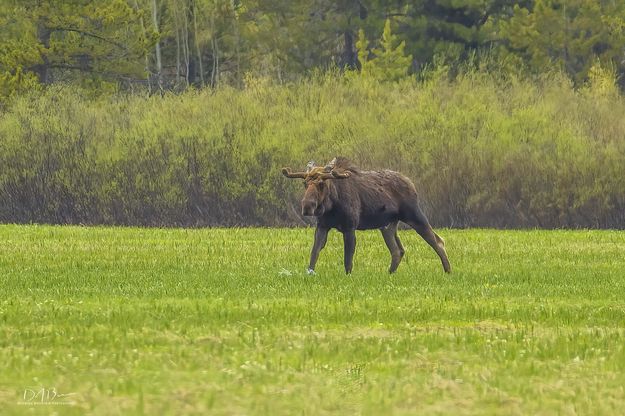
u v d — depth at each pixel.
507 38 181.88
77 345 38.69
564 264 67.88
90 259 68.94
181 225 110.12
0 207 112.69
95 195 111.38
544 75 130.00
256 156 110.62
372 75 165.25
